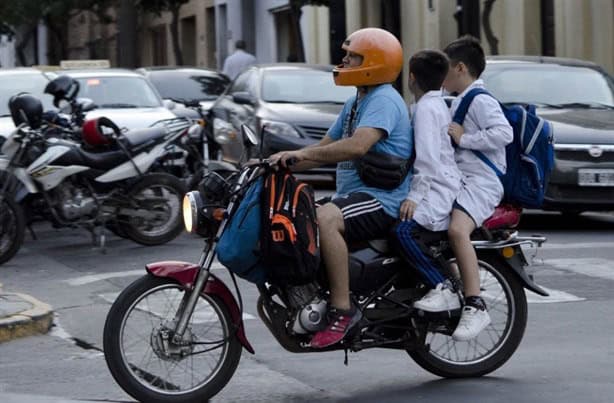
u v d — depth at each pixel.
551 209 19.03
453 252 9.66
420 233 9.50
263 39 55.97
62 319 13.23
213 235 9.19
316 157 9.13
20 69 23.75
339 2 48.78
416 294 9.64
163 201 17.80
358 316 9.33
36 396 9.81
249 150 9.91
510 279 10.09
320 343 9.23
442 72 9.64
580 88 21.28
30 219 17.64
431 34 42.00
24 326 12.27
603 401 9.34
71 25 76.44
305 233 8.92
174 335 9.16
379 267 9.46
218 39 60.66
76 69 24.83
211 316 9.45
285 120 23.41
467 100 9.77
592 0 33.19
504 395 9.57
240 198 9.02
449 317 9.61
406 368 10.56
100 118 17.17
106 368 10.89
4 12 54.88
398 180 9.43
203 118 24.09
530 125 9.86
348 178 9.61
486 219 9.84
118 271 16.19
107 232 19.70
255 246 8.97
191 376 9.39
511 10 37.72
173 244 18.33
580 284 14.51
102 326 12.83
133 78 24.33
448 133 9.69
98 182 17.25
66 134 17.78
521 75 21.47
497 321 10.16
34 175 16.92
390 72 9.45
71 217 17.23
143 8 51.31
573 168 18.72
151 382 9.27
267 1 55.06
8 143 17.05
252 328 12.41
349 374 10.40
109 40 71.12
